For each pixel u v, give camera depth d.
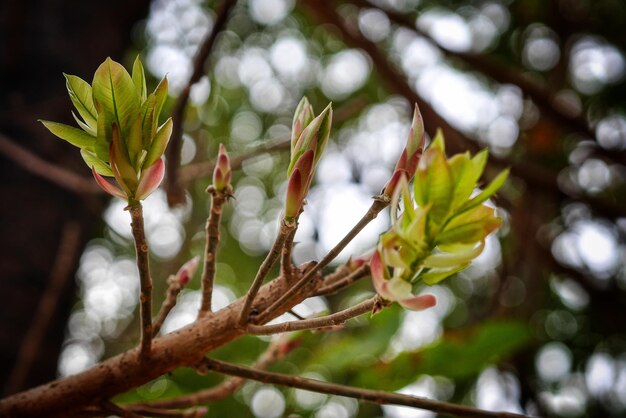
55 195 1.08
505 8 1.77
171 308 0.56
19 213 1.04
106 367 0.52
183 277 0.57
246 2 1.77
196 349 0.51
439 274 0.45
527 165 1.28
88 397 0.52
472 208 0.44
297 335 0.64
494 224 0.44
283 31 1.84
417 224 0.44
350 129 1.86
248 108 1.88
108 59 0.46
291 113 1.90
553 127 1.61
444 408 0.53
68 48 1.17
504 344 0.86
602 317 1.58
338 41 1.84
